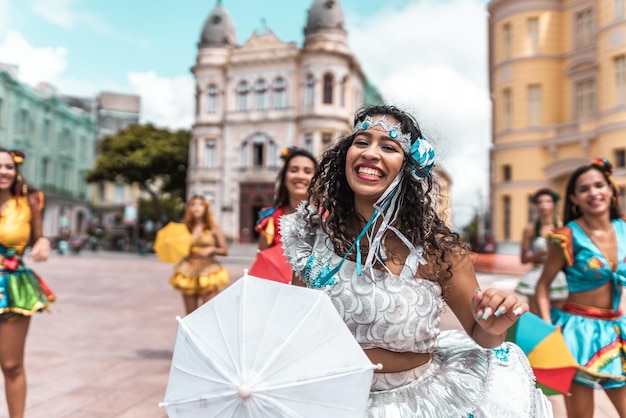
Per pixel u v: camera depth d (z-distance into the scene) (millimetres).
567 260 3301
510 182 22969
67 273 19172
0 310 3334
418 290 1855
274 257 3254
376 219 1962
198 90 37438
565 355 2867
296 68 35469
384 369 1872
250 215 36250
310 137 34656
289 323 1665
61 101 51031
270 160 35906
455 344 2152
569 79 21859
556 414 4227
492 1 23719
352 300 1832
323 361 1612
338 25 35188
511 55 22969
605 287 3236
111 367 5723
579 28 21641
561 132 21547
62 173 52188
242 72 36531
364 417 1626
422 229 1925
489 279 16500
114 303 11141
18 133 44250
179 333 1772
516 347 2109
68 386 4980
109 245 41875
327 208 2023
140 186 40219
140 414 4211
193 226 6270
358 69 36812
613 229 3348
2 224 3467
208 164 37281
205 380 1635
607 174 3381
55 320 8883
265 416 1549
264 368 1583
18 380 3475
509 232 23109
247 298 1715
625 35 18922
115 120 62875
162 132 38969
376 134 1931
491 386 1894
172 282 6191
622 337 3152
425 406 1821
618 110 19062
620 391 3156
